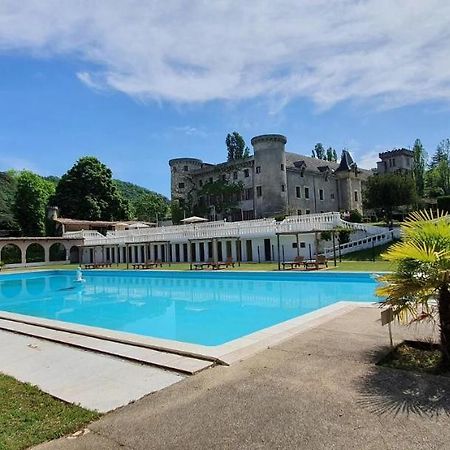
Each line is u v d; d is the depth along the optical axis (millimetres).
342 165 74938
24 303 21562
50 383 6434
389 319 6617
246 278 26766
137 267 39438
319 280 23500
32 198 74750
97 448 4270
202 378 6246
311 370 6219
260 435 4312
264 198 63156
